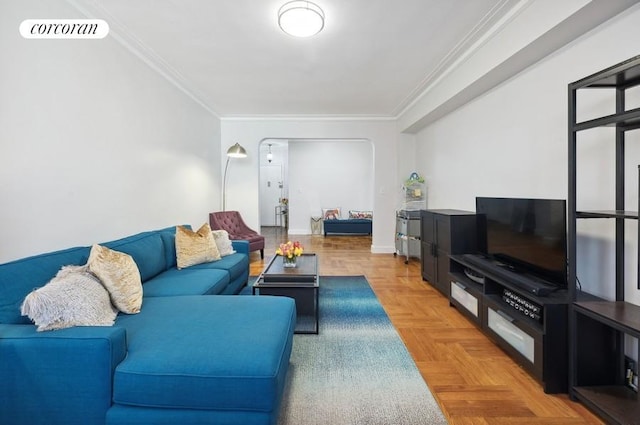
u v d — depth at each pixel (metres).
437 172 4.77
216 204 5.51
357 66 3.50
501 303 2.26
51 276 1.67
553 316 1.78
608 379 1.74
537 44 2.32
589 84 1.61
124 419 1.27
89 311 1.47
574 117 1.69
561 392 1.78
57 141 2.17
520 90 2.86
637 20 1.83
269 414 1.29
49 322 1.33
